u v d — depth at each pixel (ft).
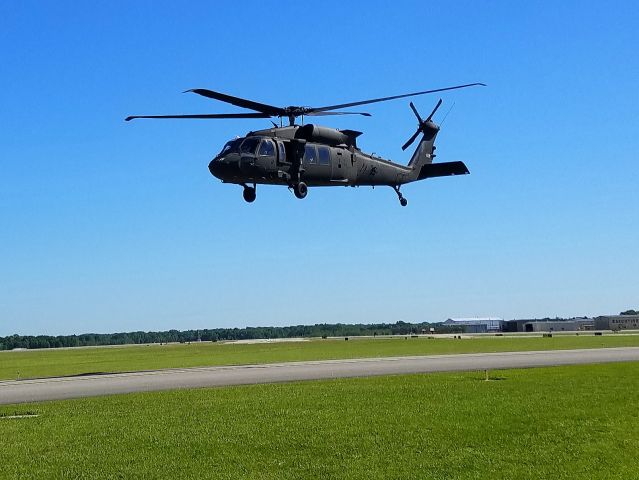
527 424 51.06
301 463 41.55
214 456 43.42
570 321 523.29
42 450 45.29
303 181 101.30
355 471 39.58
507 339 286.87
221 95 87.35
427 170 129.59
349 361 124.06
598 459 41.32
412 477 38.29
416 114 132.77
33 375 122.83
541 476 38.09
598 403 59.77
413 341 291.99
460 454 42.88
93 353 315.78
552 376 82.79
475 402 61.62
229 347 332.60
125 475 39.40
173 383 85.10
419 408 58.95
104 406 63.98
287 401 64.80
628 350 141.59
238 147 94.02
